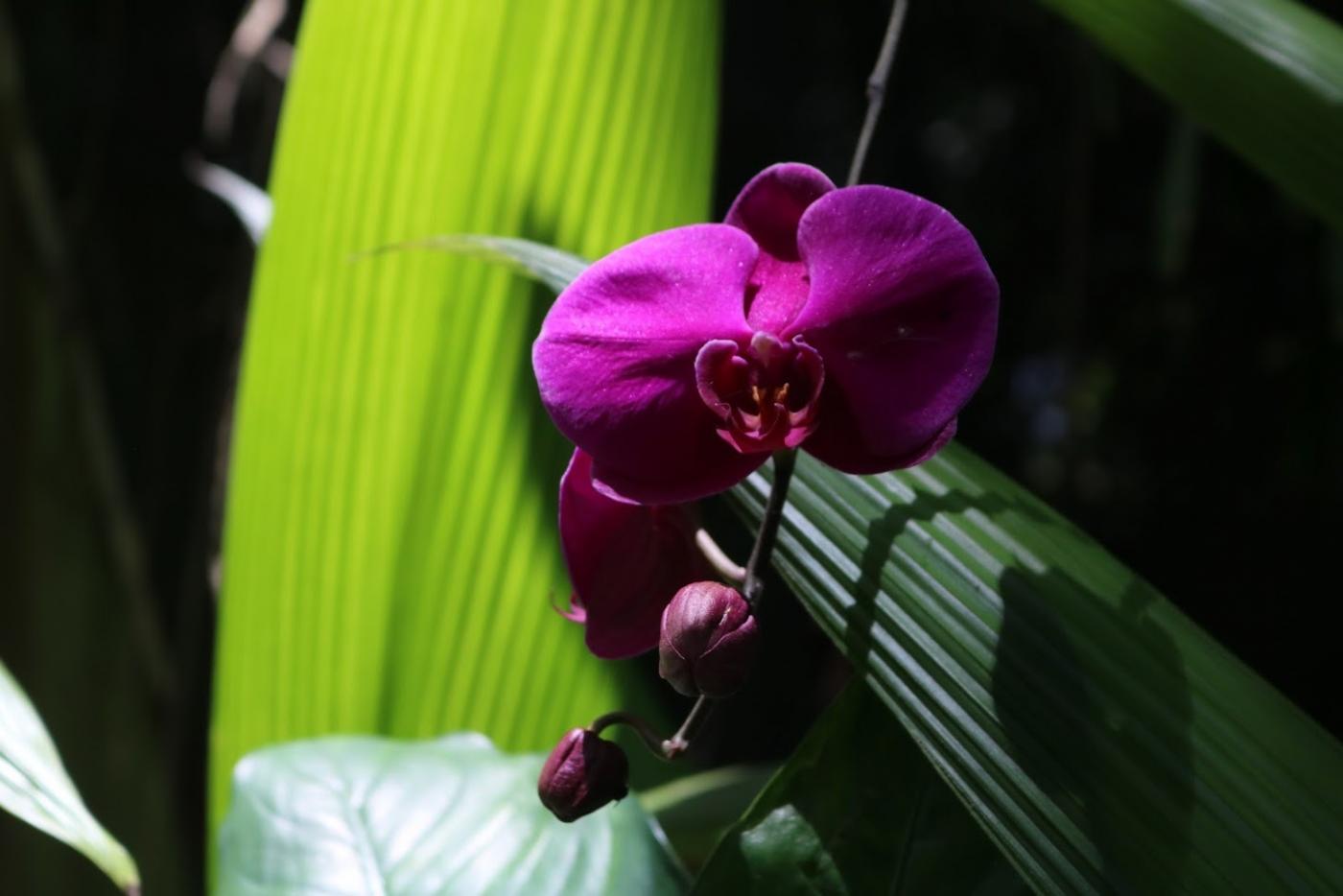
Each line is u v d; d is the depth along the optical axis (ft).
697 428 1.88
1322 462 7.41
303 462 3.24
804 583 2.00
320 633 3.36
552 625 3.41
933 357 1.84
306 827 2.35
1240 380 7.84
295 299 3.12
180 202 7.73
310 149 3.03
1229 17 2.07
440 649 3.39
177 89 7.87
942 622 1.93
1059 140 8.01
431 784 2.40
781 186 1.90
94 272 7.43
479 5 2.97
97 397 4.33
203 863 5.65
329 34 2.94
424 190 3.12
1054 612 1.92
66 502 4.30
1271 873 1.79
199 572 5.03
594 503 2.01
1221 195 7.07
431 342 3.18
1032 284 8.52
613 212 3.24
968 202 8.61
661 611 2.04
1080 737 1.86
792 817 2.16
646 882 2.31
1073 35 6.72
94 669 4.37
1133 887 1.81
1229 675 1.88
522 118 3.09
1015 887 2.11
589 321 1.86
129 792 4.43
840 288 1.85
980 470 2.05
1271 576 8.36
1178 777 1.83
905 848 2.14
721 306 1.86
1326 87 2.03
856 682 2.19
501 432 3.26
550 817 2.36
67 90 7.61
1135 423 8.41
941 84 8.38
